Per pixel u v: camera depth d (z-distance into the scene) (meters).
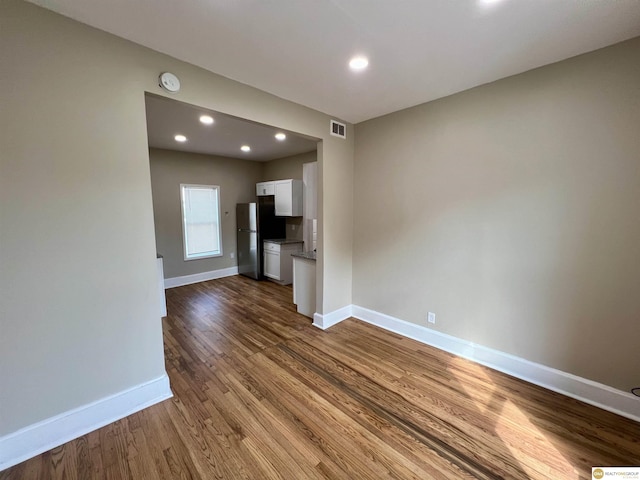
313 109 2.89
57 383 1.61
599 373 1.95
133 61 1.74
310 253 3.92
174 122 3.31
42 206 1.51
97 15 1.50
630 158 1.76
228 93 2.19
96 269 1.70
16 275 1.46
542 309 2.17
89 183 1.64
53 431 1.60
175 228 5.19
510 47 1.80
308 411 1.91
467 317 2.59
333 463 1.52
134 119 1.77
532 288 2.21
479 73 2.15
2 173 1.40
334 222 3.29
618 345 1.88
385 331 3.21
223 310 3.93
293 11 1.45
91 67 1.61
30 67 1.44
